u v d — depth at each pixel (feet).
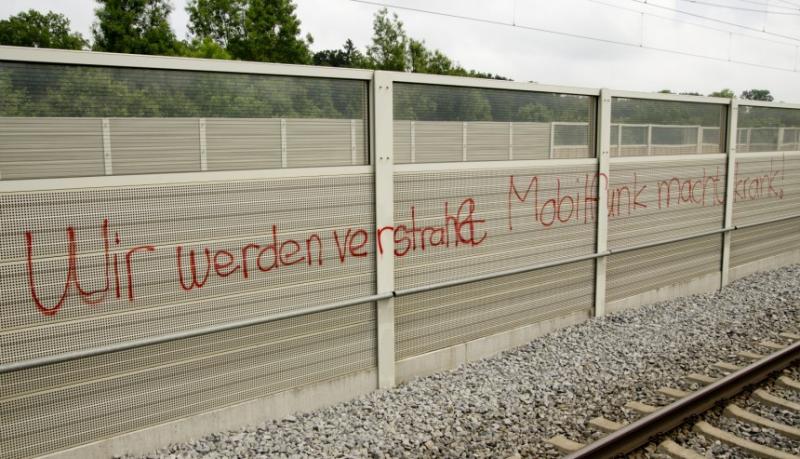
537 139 22.76
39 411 13.25
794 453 14.46
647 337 23.58
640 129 26.73
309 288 17.13
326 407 17.63
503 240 21.98
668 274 29.22
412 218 19.26
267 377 16.53
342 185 17.53
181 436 15.17
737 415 16.26
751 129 32.94
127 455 14.42
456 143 20.24
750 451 14.46
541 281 23.57
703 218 30.71
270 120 16.07
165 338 14.49
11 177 12.66
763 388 18.33
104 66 13.53
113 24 95.35
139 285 14.32
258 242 16.06
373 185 18.17
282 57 112.57
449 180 20.10
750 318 26.18
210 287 15.38
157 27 99.09
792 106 35.37
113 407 14.17
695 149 29.81
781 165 35.63
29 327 12.98
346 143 17.62
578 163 24.18
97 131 13.56
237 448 14.97
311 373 17.37
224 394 15.81
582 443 14.93
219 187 15.30
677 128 28.60
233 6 116.78
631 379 19.35
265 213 16.11
